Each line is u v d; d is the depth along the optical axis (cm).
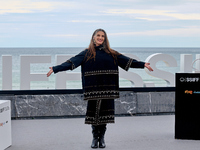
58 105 829
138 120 805
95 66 553
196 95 614
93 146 566
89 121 559
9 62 834
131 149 562
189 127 620
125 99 852
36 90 829
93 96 551
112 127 730
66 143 601
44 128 723
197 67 915
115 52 569
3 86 834
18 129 714
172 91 879
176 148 566
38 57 842
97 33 559
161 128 720
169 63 906
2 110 549
